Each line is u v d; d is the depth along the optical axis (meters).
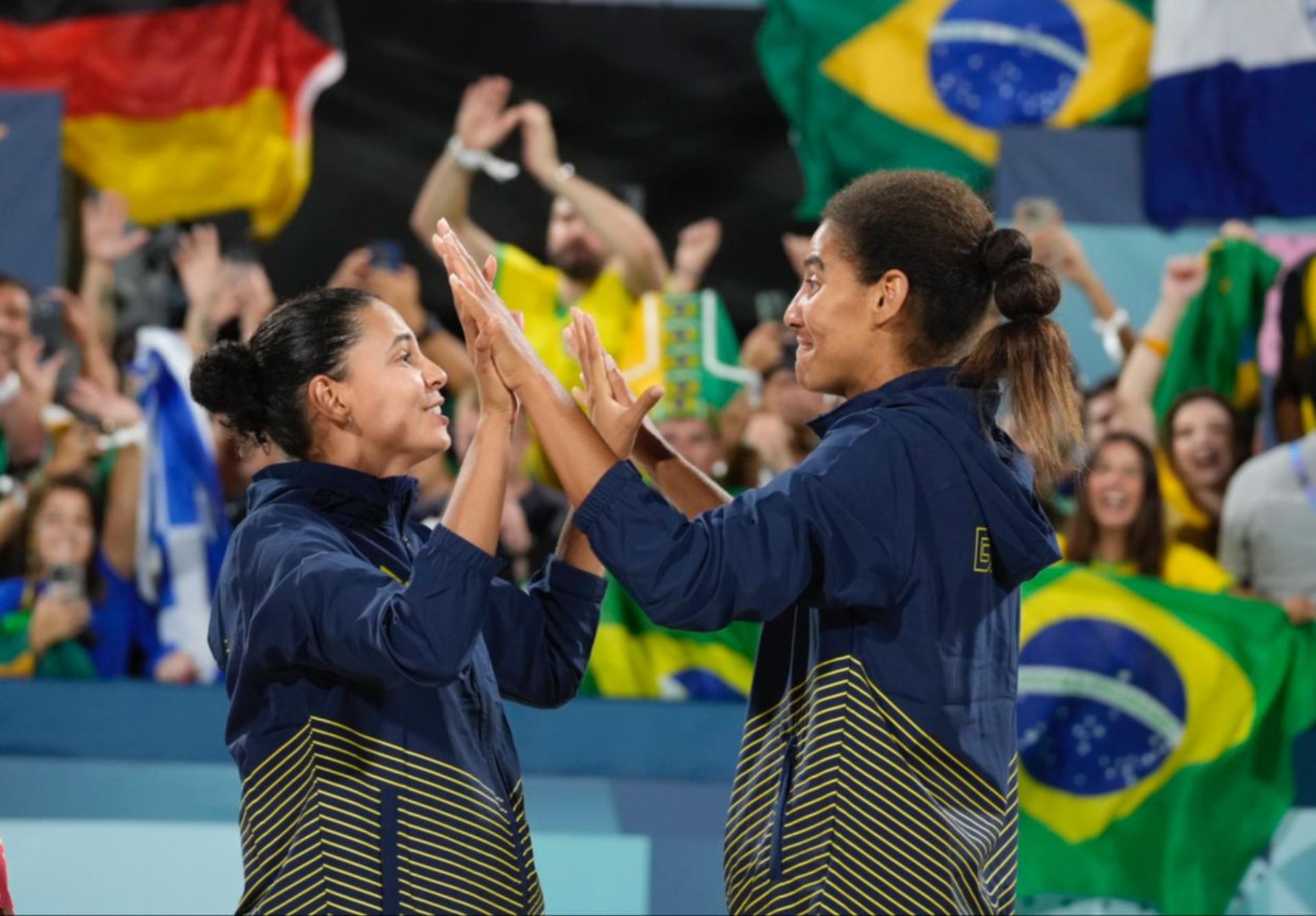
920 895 4.46
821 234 4.97
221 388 5.05
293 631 4.60
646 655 10.66
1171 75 10.75
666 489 5.73
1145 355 10.70
